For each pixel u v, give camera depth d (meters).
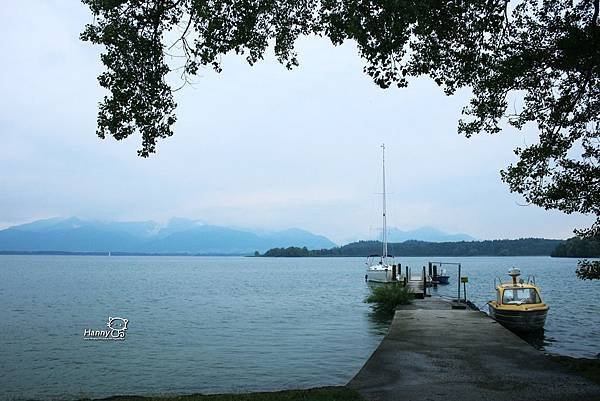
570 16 9.19
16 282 66.38
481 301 38.28
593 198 10.61
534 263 155.75
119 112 8.45
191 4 8.25
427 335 14.38
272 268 140.50
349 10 7.79
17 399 12.96
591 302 37.09
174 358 17.89
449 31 8.38
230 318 29.36
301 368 16.03
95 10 8.10
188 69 8.64
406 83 8.14
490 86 9.89
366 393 8.36
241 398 8.33
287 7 9.08
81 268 124.56
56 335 23.27
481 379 9.21
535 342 20.73
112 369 16.36
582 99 10.46
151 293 49.75
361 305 36.50
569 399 7.85
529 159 11.09
